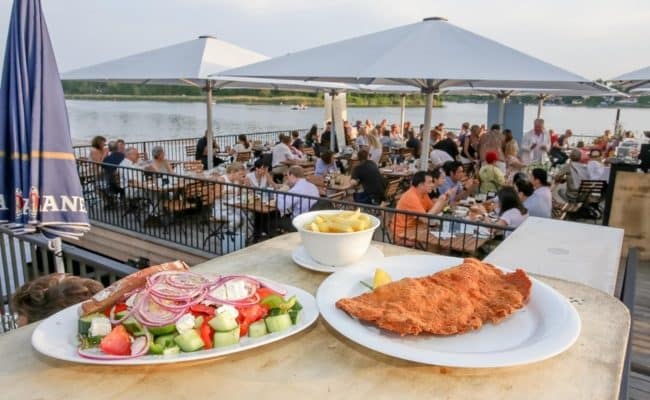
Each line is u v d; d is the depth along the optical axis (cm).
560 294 110
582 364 88
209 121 814
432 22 546
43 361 89
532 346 88
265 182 620
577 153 723
